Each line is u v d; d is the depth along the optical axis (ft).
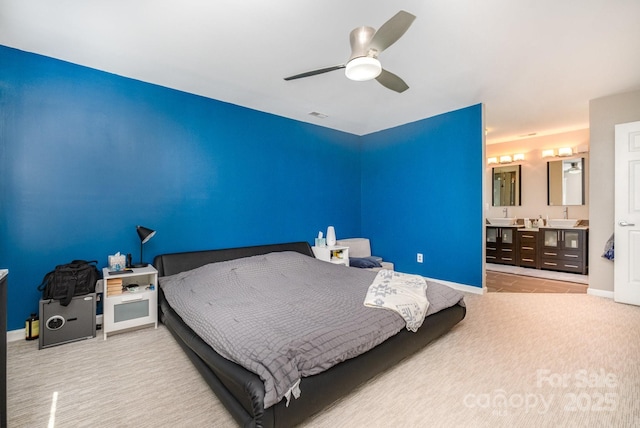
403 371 6.54
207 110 11.37
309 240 14.69
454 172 13.16
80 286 8.02
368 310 6.61
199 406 5.44
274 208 13.37
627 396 5.57
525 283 14.28
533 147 18.62
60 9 6.43
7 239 7.93
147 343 7.97
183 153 10.79
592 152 11.87
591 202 11.96
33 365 6.79
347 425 4.93
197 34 7.36
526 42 7.76
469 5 6.31
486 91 11.04
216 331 5.77
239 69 9.20
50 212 8.46
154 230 10.16
